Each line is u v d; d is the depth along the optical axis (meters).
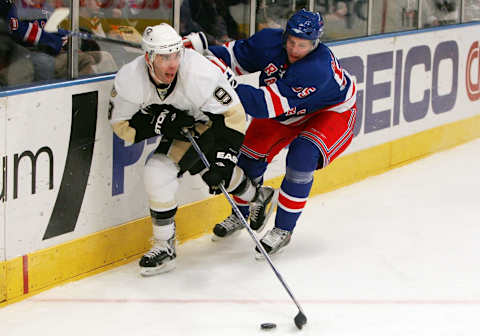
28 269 10.52
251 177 12.38
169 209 11.16
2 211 10.04
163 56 9.68
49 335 9.47
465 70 19.78
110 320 9.91
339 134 11.89
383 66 16.88
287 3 14.48
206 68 10.21
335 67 11.40
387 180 16.78
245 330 9.73
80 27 10.99
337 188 16.11
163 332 9.62
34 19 10.41
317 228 13.66
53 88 10.41
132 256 12.12
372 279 11.48
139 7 11.86
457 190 16.17
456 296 10.94
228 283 11.19
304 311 10.30
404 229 13.75
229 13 13.46
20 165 10.16
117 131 10.74
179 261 11.98
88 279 11.21
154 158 10.99
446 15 18.91
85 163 11.07
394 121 17.59
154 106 10.72
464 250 12.77
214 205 13.44
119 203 11.75
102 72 11.50
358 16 16.14
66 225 10.97
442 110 19.19
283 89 10.91
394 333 9.74
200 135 10.84
